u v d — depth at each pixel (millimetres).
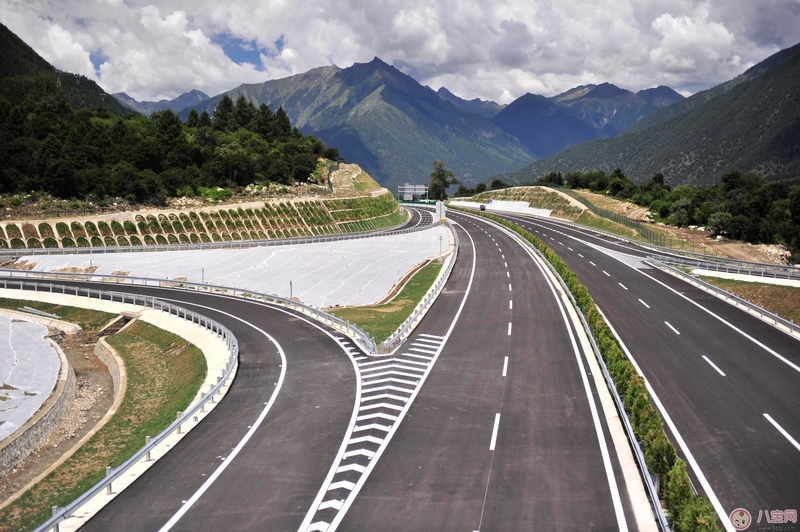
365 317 49594
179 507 18359
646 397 22984
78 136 127000
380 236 95938
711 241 91562
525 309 46781
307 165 154500
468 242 89938
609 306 47438
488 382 30125
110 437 30234
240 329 44688
